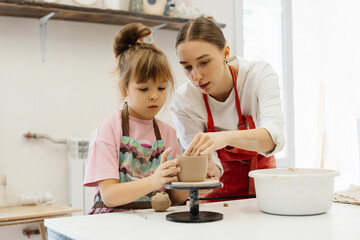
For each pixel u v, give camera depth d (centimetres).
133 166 151
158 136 162
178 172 128
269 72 178
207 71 155
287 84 386
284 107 386
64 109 302
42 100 295
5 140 284
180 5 320
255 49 378
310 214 129
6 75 285
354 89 461
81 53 307
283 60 387
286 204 127
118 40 163
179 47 156
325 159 453
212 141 135
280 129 160
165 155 133
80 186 295
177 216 125
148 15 300
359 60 463
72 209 259
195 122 188
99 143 144
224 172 191
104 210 148
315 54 453
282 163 384
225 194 192
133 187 132
